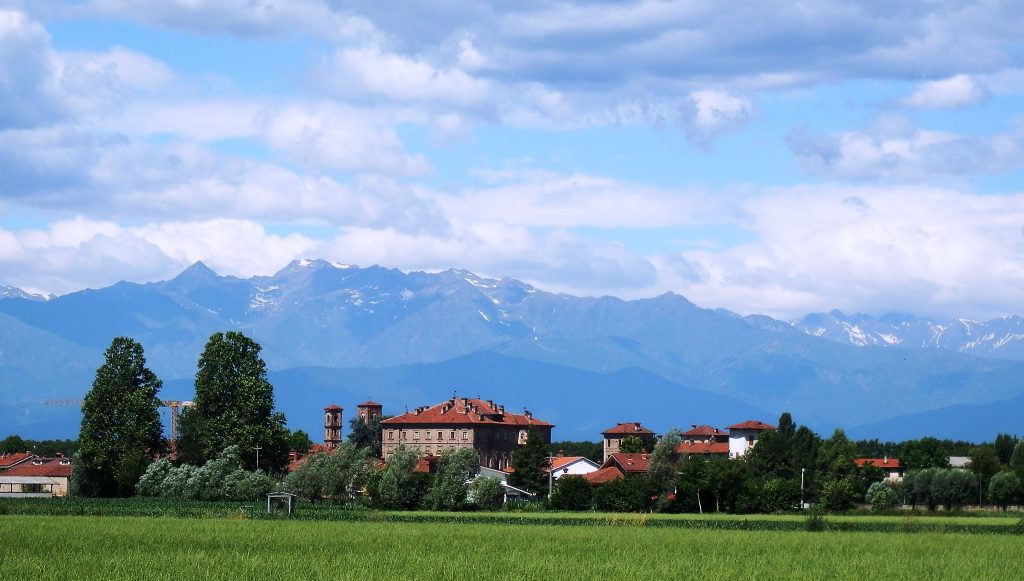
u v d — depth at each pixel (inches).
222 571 3695.9
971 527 6235.2
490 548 4628.4
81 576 3545.8
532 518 7135.8
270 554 4264.3
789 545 4938.5
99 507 7406.5
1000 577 3818.9
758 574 3821.4
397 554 4293.8
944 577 3804.1
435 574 3688.5
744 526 6501.0
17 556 4069.9
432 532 5536.4
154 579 3499.0
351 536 5167.3
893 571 3946.9
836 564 4146.2
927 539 5319.9
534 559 4178.2
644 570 3878.0
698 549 4699.8
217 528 5615.2
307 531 5477.4
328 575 3629.4
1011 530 6058.1
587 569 3890.3
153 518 6535.4
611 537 5339.6
